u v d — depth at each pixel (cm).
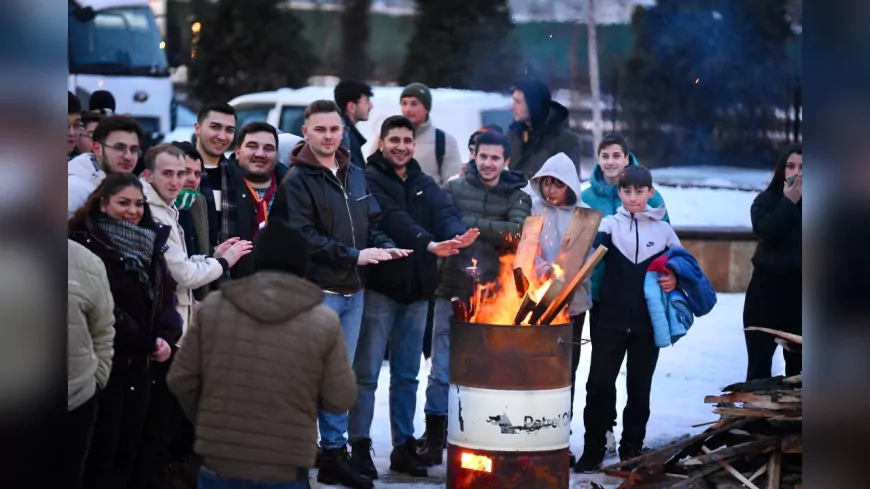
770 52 1980
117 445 621
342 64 2300
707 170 1941
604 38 2112
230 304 505
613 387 784
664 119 2017
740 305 1392
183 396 511
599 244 776
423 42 2188
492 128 842
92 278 566
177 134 1755
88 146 800
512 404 623
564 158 779
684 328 770
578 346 790
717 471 643
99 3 1795
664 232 781
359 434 741
